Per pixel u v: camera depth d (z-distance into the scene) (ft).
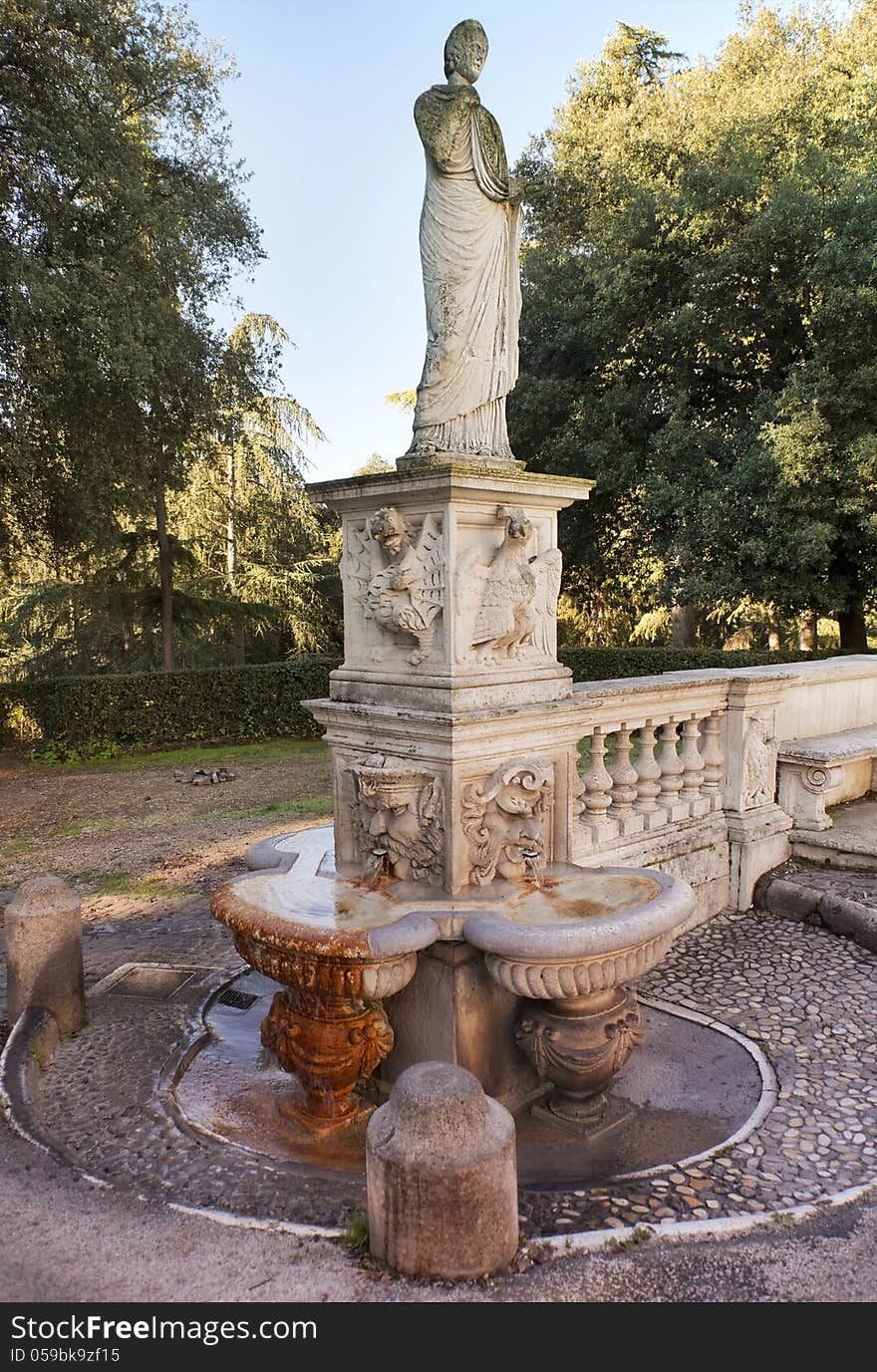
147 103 42.93
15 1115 10.55
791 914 18.42
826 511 39.78
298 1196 8.81
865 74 47.14
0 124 34.65
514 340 12.82
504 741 12.25
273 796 35.60
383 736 12.55
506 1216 7.24
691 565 44.75
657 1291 6.91
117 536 51.37
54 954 13.75
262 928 10.75
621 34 65.31
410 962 10.66
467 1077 7.68
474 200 12.13
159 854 27.12
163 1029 14.11
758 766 19.40
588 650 52.34
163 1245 7.43
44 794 38.19
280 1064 12.03
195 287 45.06
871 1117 11.13
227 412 51.78
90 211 37.45
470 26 11.96
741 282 43.55
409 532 12.16
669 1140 11.03
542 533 13.10
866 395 38.75
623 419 49.47
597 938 10.28
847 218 38.96
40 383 36.81
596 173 58.44
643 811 17.66
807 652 46.70
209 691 50.85
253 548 74.49
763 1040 13.32
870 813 22.02
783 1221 8.29
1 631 71.72
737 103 48.26
